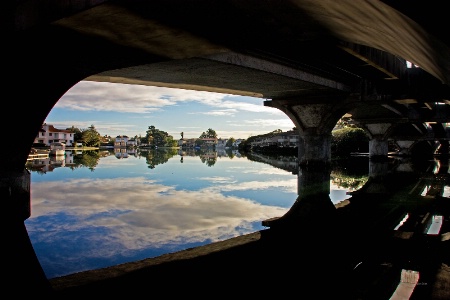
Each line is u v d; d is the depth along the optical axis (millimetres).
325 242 12469
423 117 39062
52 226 15703
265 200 22594
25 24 6945
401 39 5574
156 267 9977
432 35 3963
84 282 8805
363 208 19219
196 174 39562
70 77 8203
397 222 16016
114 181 32781
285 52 16766
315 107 30516
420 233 12695
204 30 7281
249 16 7145
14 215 7793
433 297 6723
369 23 5777
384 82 23250
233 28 7605
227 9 6625
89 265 10758
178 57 8711
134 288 8484
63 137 127250
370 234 13062
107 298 7914
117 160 66875
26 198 8133
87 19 6504
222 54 14961
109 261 11109
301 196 23297
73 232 14672
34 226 15719
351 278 8992
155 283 8812
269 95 29281
